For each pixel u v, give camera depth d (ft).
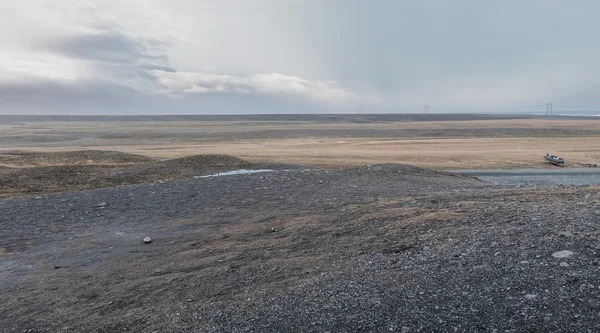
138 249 33.24
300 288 20.81
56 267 29.53
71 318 20.68
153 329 18.24
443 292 18.42
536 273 19.19
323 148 220.02
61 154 142.20
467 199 42.06
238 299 20.47
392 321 16.47
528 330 14.97
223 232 36.86
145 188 61.31
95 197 55.16
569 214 28.89
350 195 53.47
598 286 17.24
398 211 37.40
